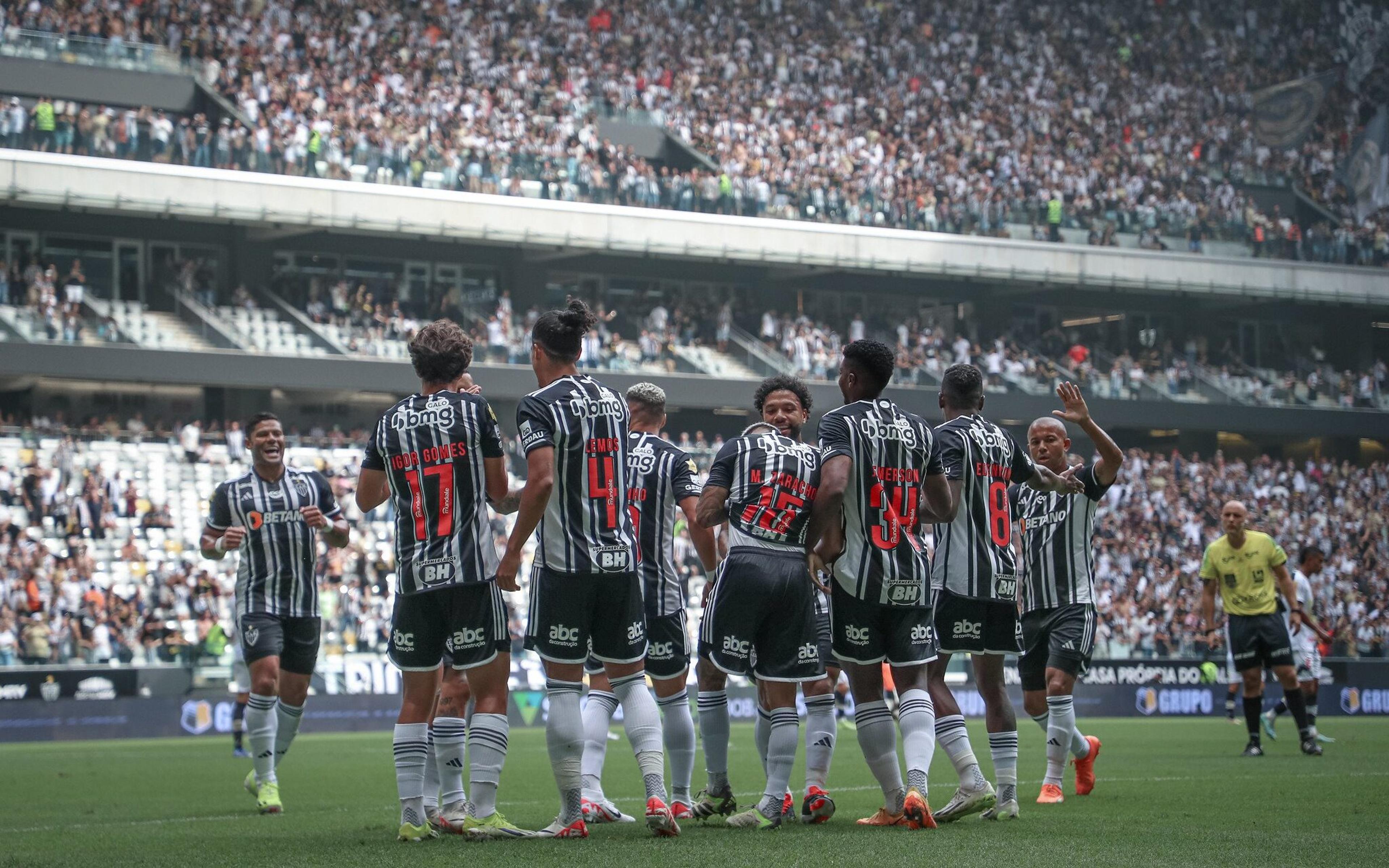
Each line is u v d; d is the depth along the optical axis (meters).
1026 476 11.08
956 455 10.60
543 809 13.45
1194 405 58.12
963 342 56.88
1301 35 70.44
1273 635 20.14
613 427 9.60
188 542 41.94
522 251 54.66
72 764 21.75
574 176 51.62
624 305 54.97
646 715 9.53
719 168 56.66
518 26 56.75
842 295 60.59
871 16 63.94
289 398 51.25
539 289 55.06
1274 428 59.22
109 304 45.75
